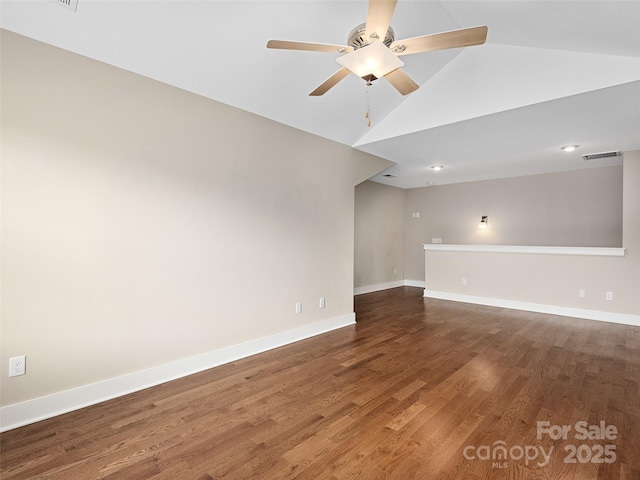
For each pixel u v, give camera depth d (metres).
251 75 2.71
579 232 5.49
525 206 6.05
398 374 2.75
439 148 4.28
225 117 2.96
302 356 3.16
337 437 1.89
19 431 1.93
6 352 1.96
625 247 4.36
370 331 4.00
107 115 2.30
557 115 3.10
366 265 6.70
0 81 1.92
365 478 1.57
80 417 2.09
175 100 2.64
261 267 3.29
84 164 2.21
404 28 2.60
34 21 1.93
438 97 3.40
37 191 2.04
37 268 2.05
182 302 2.71
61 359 2.14
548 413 2.14
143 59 2.33
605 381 2.61
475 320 4.51
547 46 2.67
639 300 4.26
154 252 2.54
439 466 1.65
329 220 4.02
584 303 4.63
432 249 6.20
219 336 2.96
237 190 3.06
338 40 2.55
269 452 1.76
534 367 2.90
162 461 1.69
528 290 5.11
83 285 2.22
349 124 3.76
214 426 2.00
